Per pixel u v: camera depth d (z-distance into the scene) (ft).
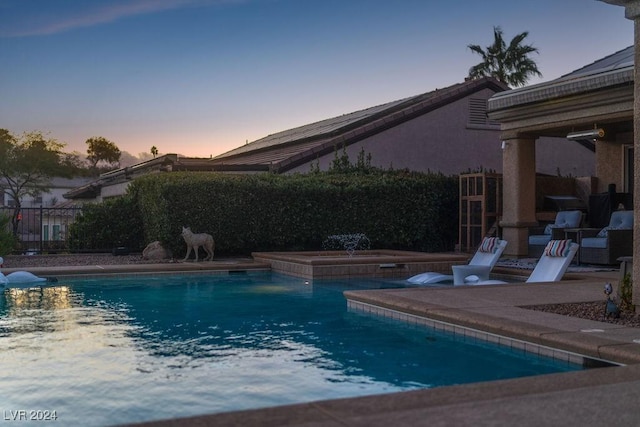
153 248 52.21
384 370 17.98
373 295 27.94
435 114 71.31
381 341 21.99
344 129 69.92
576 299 26.27
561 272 33.65
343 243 57.06
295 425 10.13
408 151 70.03
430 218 59.93
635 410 11.12
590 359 17.38
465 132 73.10
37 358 19.36
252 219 53.62
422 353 20.03
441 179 60.80
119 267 43.14
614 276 36.35
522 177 51.70
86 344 21.58
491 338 21.02
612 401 11.65
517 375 17.25
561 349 18.24
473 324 21.59
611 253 42.96
